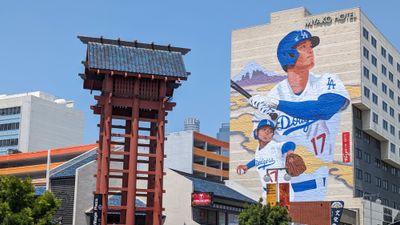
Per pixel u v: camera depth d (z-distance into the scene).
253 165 138.75
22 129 179.75
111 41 61.25
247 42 144.50
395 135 149.00
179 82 60.72
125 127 59.75
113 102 58.16
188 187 79.00
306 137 133.38
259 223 68.50
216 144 163.25
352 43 131.88
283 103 137.50
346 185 126.88
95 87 61.41
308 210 102.56
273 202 81.44
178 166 154.38
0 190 42.88
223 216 84.25
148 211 59.16
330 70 133.25
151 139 58.97
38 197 44.19
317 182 130.38
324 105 132.50
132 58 59.91
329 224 100.25
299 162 133.00
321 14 136.38
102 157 57.44
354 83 130.12
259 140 139.00
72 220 68.81
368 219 124.38
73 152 115.38
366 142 136.88
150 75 58.81
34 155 121.94
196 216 78.69
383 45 145.12
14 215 41.41
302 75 136.25
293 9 139.62
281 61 139.25
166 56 61.59
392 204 149.50
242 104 143.00
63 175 71.38
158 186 57.75
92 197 70.81
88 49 59.41
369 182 135.88
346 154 128.12
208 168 156.75
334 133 130.38
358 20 132.12
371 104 134.38
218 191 87.38
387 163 148.88
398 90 153.88
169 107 59.81
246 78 143.38
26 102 181.50
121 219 58.75
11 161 125.00
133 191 56.56
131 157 57.25
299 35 138.00
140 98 58.81
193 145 154.88
